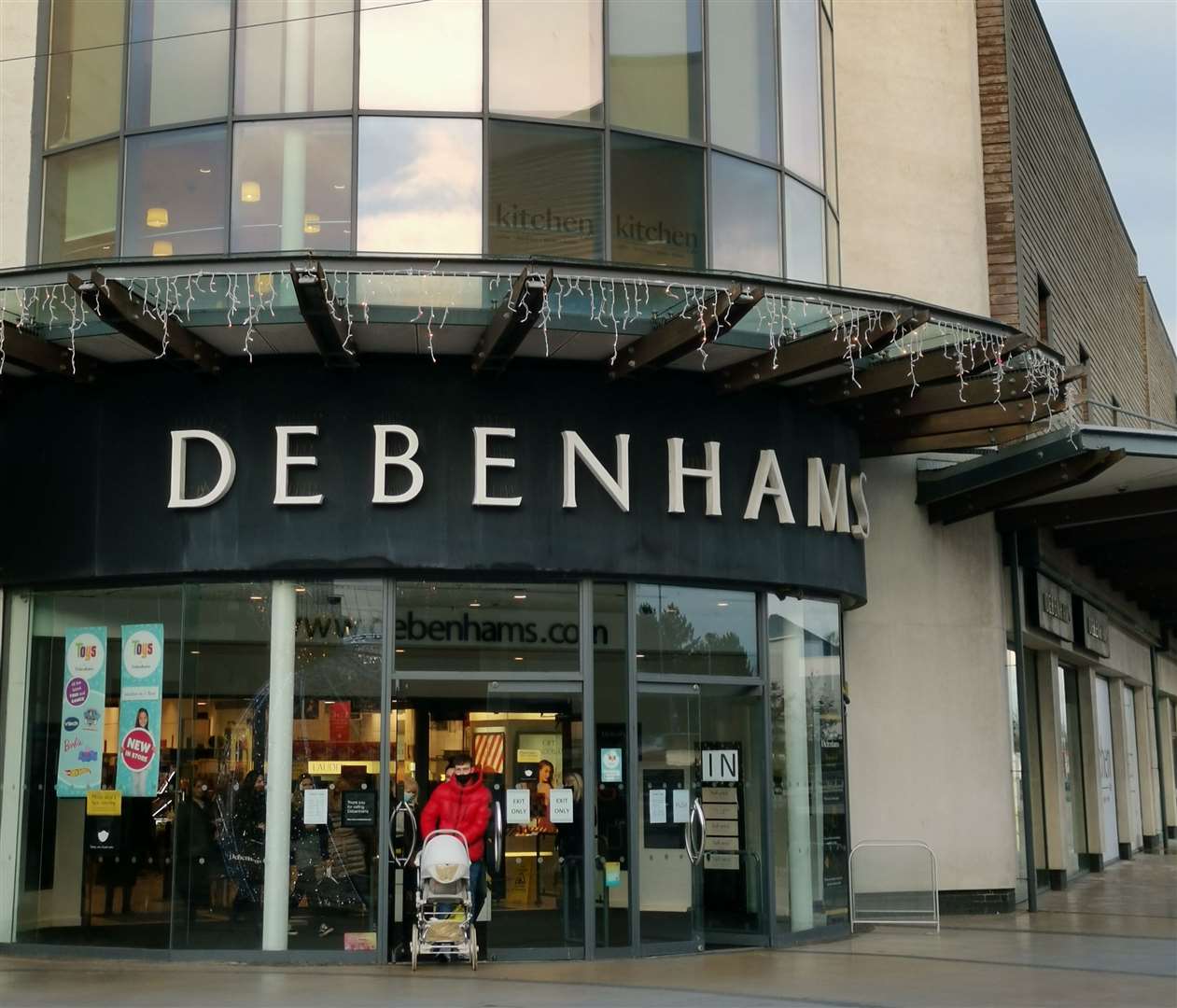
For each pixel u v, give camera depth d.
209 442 12.19
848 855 14.02
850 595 14.23
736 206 13.29
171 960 11.89
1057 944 13.38
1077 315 23.48
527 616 12.32
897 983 10.67
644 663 12.53
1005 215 18.00
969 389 13.81
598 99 12.70
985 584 16.92
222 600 12.29
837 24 17.77
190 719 12.24
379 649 12.06
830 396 13.41
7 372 12.48
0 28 14.28
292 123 12.32
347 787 11.97
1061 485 15.41
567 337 11.88
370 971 11.33
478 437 12.13
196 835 12.09
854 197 17.39
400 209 12.19
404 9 12.48
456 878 11.30
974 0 18.45
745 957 12.31
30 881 12.45
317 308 11.02
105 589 12.62
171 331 11.41
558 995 10.01
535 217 12.35
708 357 12.52
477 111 12.38
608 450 12.48
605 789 12.27
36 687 12.73
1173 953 12.60
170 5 12.69
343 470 12.07
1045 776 20.69
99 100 12.79
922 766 16.16
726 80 13.43
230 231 12.21
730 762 12.98
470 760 12.05
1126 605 27.78
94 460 12.47
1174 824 36.00
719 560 12.80
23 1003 9.53
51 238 12.82
